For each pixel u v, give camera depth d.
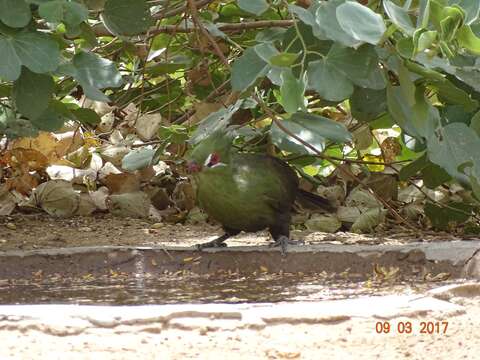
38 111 5.50
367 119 6.79
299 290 5.84
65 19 5.07
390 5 4.64
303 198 7.50
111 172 9.10
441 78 4.88
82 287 6.13
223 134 6.38
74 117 6.67
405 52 4.64
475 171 5.59
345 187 9.05
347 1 4.69
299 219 8.79
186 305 4.47
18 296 5.77
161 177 9.49
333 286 5.99
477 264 6.04
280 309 4.46
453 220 8.43
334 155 9.01
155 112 9.50
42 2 5.17
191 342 4.12
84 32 5.85
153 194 9.25
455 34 4.48
